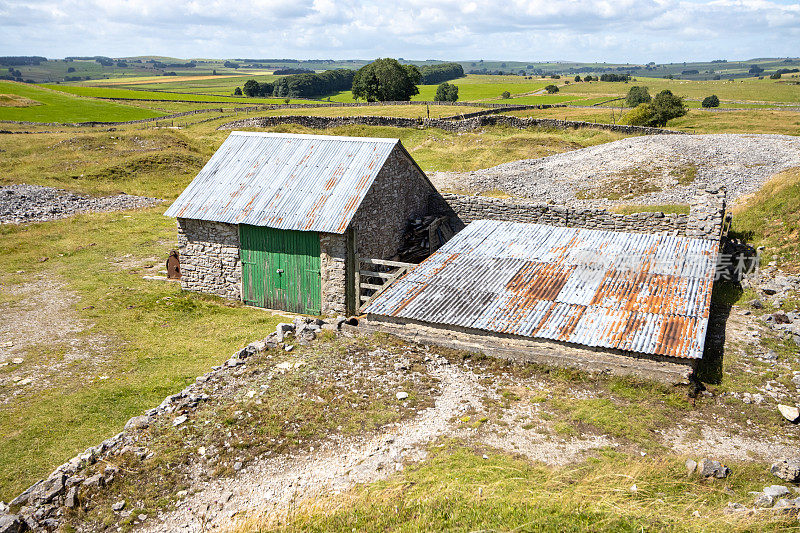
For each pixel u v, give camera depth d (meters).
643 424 13.46
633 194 36.91
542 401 14.59
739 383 15.26
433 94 171.62
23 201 38.31
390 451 12.60
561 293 18.77
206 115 95.94
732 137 47.00
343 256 23.06
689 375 14.80
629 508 10.13
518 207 29.44
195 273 26.03
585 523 9.65
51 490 11.52
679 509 10.24
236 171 26.72
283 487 11.70
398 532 9.79
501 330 16.94
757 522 9.70
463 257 21.89
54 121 84.81
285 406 14.38
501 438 12.97
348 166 25.42
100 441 14.24
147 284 26.64
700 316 16.83
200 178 26.75
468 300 18.75
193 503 11.39
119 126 82.19
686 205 33.16
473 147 62.53
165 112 104.25
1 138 60.88
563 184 40.81
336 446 12.95
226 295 25.77
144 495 11.62
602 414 13.85
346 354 17.14
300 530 10.09
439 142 66.44
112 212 38.97
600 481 11.16
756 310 19.89
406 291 19.64
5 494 12.20
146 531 10.72
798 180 26.89
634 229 27.30
